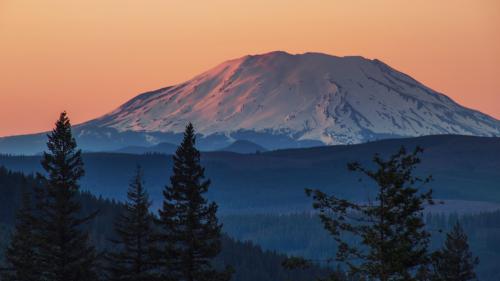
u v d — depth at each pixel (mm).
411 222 130375
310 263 135250
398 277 132000
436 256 132250
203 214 172625
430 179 133125
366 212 132875
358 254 133375
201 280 172125
